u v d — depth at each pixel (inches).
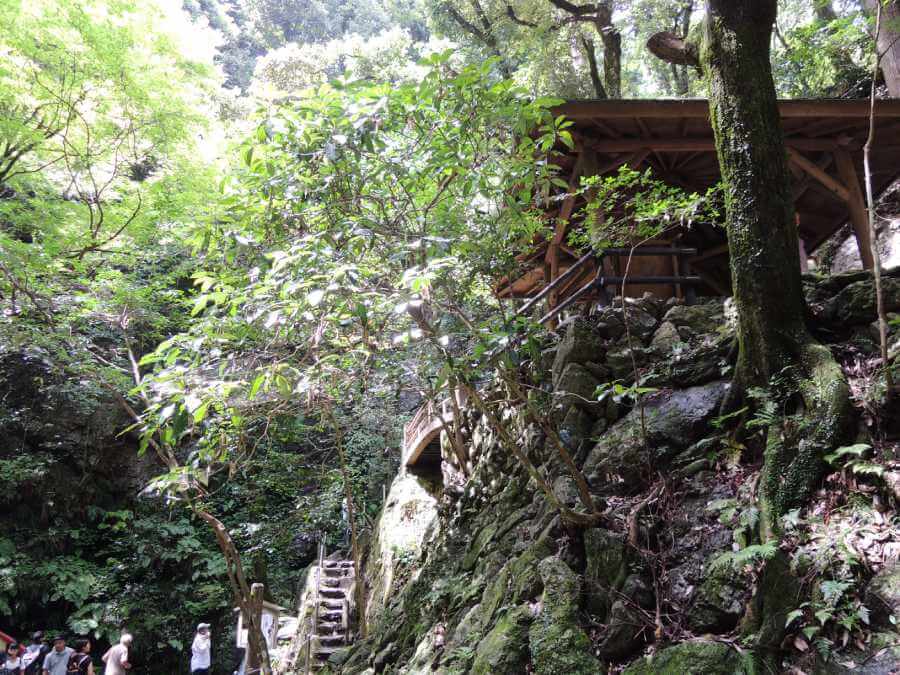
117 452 634.2
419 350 196.9
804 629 131.1
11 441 586.9
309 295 131.7
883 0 152.2
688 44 242.7
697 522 170.2
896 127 295.4
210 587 568.4
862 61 446.9
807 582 137.2
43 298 332.5
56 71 339.6
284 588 577.6
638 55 665.0
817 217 399.2
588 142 273.0
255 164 171.3
